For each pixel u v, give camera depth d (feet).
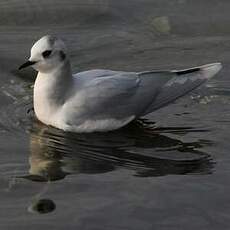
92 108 43.29
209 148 40.32
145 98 44.60
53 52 43.09
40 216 31.73
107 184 35.19
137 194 34.12
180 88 44.98
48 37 43.45
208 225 31.35
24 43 56.80
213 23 60.49
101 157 38.86
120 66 54.03
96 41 57.93
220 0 63.05
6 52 55.36
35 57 43.37
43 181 35.37
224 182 35.63
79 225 31.04
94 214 32.01
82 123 43.09
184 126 43.88
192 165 37.81
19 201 33.19
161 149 40.27
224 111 46.16
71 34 58.80
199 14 61.77
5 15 60.80
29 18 60.64
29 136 41.68
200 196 34.04
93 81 44.27
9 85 50.60
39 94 43.75
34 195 33.81
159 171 37.01
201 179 35.99
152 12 62.34
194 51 56.29
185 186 35.12
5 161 37.81
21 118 44.73
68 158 38.55
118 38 58.44
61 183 35.19
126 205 32.94
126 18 61.52
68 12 61.62
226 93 48.91
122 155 39.24
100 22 60.90
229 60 54.49
